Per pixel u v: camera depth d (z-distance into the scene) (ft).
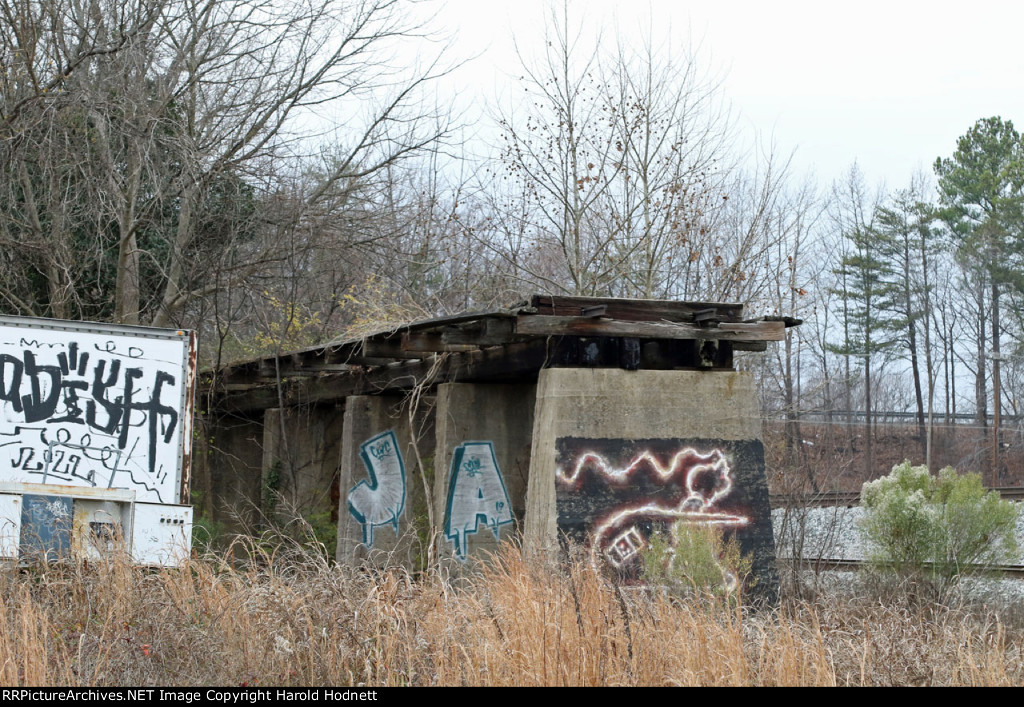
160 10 54.65
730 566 34.09
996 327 166.09
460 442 43.19
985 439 154.10
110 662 23.11
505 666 22.15
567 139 63.52
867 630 26.55
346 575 28.25
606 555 34.65
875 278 168.35
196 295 57.82
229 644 24.16
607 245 65.00
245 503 65.31
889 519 41.60
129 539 31.96
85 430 35.83
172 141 53.98
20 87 52.37
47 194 55.72
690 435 36.63
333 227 59.47
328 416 59.77
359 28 60.80
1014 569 46.50
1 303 58.44
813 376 157.79
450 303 65.26
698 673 22.13
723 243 71.00
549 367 36.29
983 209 167.84
